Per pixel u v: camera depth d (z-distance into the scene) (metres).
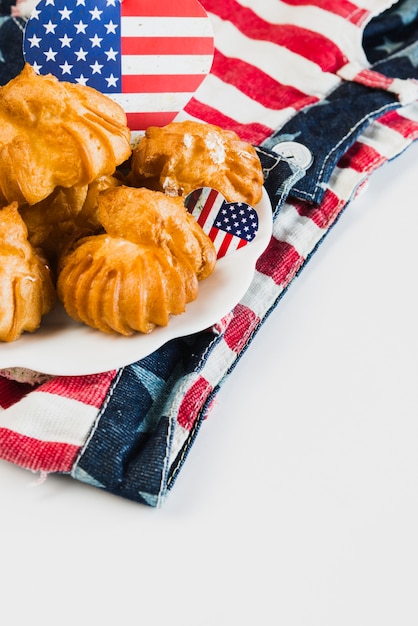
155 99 0.55
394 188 0.60
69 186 0.49
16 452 0.46
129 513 0.46
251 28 0.66
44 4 0.52
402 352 0.52
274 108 0.62
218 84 0.63
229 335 0.51
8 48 0.61
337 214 0.57
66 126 0.49
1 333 0.48
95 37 0.53
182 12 0.53
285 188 0.55
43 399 0.47
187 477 0.47
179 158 0.52
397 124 0.61
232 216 0.52
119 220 0.49
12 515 0.46
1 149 0.49
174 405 0.48
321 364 0.52
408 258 0.56
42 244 0.51
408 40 0.67
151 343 0.48
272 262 0.54
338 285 0.55
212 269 0.50
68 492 0.47
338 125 0.60
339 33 0.64
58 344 0.48
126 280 0.48
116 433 0.47
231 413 0.50
